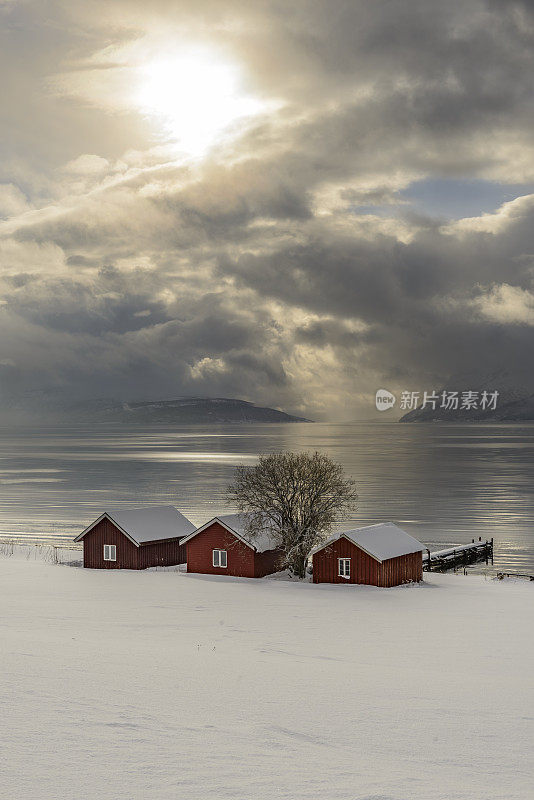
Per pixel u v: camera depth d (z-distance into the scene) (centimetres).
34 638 2536
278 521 5572
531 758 1346
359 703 1742
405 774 1209
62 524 10131
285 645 2753
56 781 1078
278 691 1822
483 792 1135
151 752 1237
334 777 1169
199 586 4788
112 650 2333
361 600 4278
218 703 1642
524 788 1165
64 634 2758
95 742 1270
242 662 2247
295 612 3744
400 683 2041
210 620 3409
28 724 1358
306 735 1426
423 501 12531
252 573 5347
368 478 17100
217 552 5512
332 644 2819
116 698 1617
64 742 1259
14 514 11194
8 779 1077
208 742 1320
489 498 12988
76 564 6162
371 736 1452
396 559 5100
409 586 5078
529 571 6931
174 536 6025
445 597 4469
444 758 1325
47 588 4503
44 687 1680
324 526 5534
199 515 10956
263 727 1459
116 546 5916
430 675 2206
